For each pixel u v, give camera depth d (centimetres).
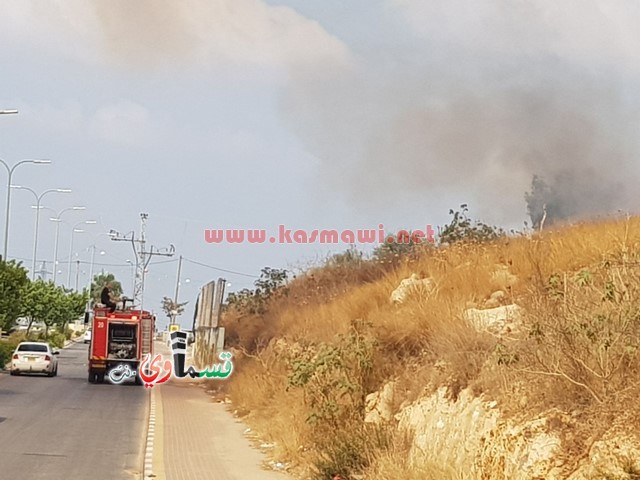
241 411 2873
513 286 1783
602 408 1002
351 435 1616
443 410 1407
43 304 8919
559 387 1093
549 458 1009
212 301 4372
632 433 938
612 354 1057
